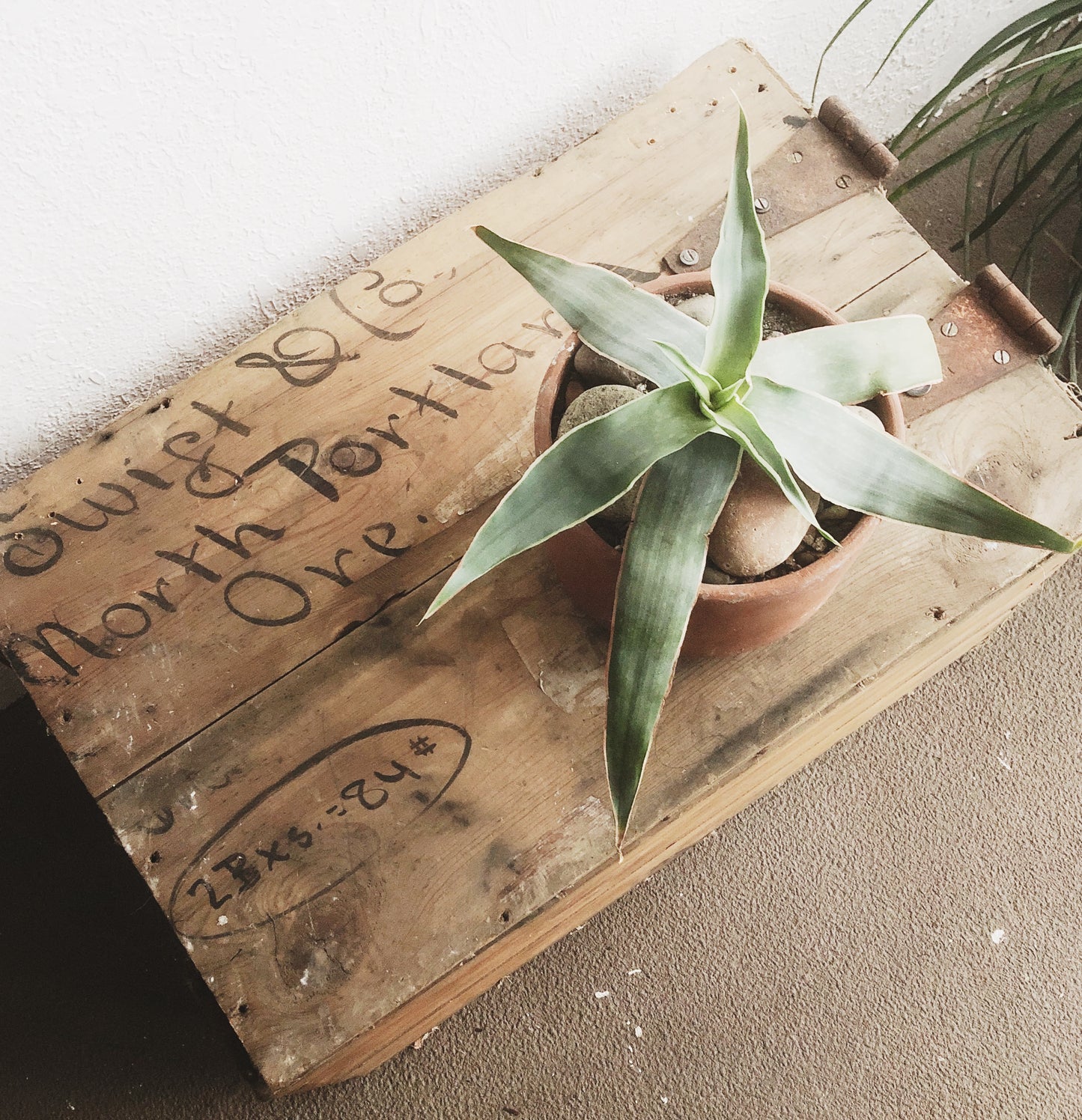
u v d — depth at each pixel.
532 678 0.78
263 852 0.75
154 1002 0.98
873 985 0.98
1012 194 1.02
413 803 0.76
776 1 0.94
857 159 0.86
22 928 0.99
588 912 0.91
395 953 0.74
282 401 0.83
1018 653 1.05
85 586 0.80
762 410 0.64
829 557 0.67
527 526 0.62
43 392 0.87
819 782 1.03
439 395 0.83
